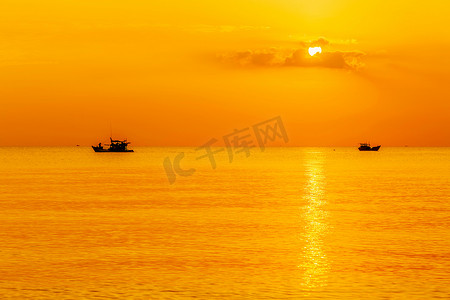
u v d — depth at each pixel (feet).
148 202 298.15
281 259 157.58
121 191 365.61
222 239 187.32
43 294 124.88
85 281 134.92
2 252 166.50
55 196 329.93
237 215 245.65
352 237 191.31
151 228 209.56
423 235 194.80
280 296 123.44
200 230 205.05
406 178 506.07
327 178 507.30
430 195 338.13
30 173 591.78
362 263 152.97
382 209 267.59
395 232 200.85
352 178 506.07
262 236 192.85
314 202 298.97
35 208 271.28
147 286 131.03
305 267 148.56
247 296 123.54
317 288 129.49
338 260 156.56
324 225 216.95
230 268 147.43
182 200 308.40
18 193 349.41
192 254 163.94
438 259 157.69
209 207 275.80
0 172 609.83
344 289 128.67
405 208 271.69
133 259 157.48
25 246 175.32
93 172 611.88
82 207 275.39
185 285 131.64
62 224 219.20
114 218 236.02
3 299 121.39
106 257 159.84
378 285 131.75
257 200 308.40
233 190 374.02
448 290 127.85
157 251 168.14
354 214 248.93
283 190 373.61
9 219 233.14
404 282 134.31
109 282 134.10
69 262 153.79
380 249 171.42
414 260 156.46
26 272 143.13
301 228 209.67
